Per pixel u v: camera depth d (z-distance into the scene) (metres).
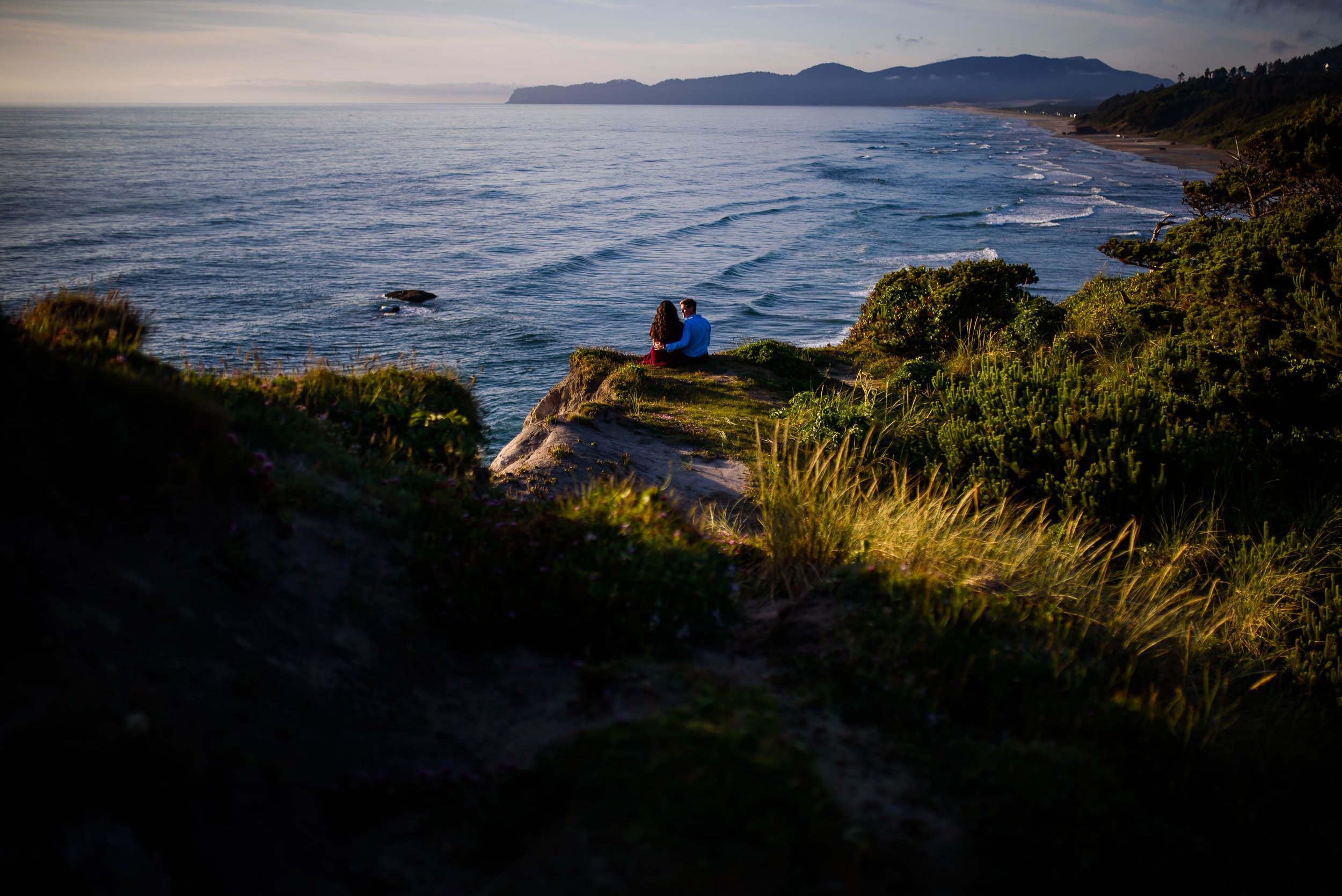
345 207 80.12
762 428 9.97
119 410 3.06
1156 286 15.88
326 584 3.34
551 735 2.96
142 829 2.04
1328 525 6.90
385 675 3.13
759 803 2.32
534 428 9.28
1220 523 6.88
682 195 92.56
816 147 183.88
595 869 2.12
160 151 147.75
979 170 119.06
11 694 2.08
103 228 62.31
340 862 2.29
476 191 96.62
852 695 3.44
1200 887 2.76
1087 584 5.50
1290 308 12.25
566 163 142.62
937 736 3.24
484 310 40.56
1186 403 8.70
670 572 4.18
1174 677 4.70
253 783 2.36
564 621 3.66
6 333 2.98
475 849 2.36
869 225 67.50
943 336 15.18
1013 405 8.34
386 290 44.44
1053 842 2.60
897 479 7.96
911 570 4.80
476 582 3.71
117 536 2.76
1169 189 90.69
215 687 2.57
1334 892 3.13
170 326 35.41
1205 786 3.57
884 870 2.33
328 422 5.07
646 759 2.50
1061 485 7.24
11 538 2.45
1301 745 4.42
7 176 96.56
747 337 33.72
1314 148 17.42
